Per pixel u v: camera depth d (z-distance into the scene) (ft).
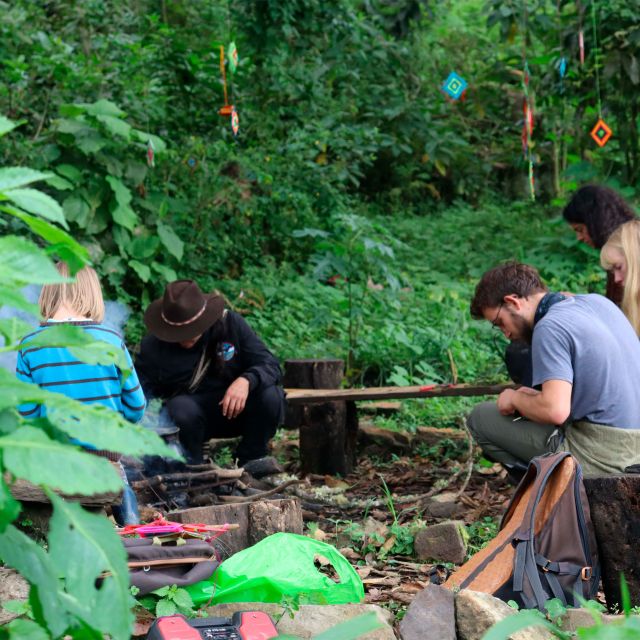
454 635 8.43
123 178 25.41
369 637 8.35
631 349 11.82
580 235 15.88
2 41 26.20
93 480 3.25
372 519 14.10
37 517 8.83
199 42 33.65
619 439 11.39
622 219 15.30
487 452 14.03
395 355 24.71
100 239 25.16
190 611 8.79
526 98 22.57
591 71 33.19
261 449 16.72
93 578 3.34
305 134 30.25
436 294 26.55
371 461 19.49
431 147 39.70
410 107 39.58
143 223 26.40
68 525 3.38
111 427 3.43
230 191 28.71
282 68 31.01
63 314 10.77
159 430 14.93
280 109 31.30
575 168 34.58
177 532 9.79
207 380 16.49
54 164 24.43
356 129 32.65
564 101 35.42
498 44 47.62
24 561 3.65
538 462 9.89
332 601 9.45
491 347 25.04
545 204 42.52
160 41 29.86
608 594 10.02
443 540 12.36
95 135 23.86
